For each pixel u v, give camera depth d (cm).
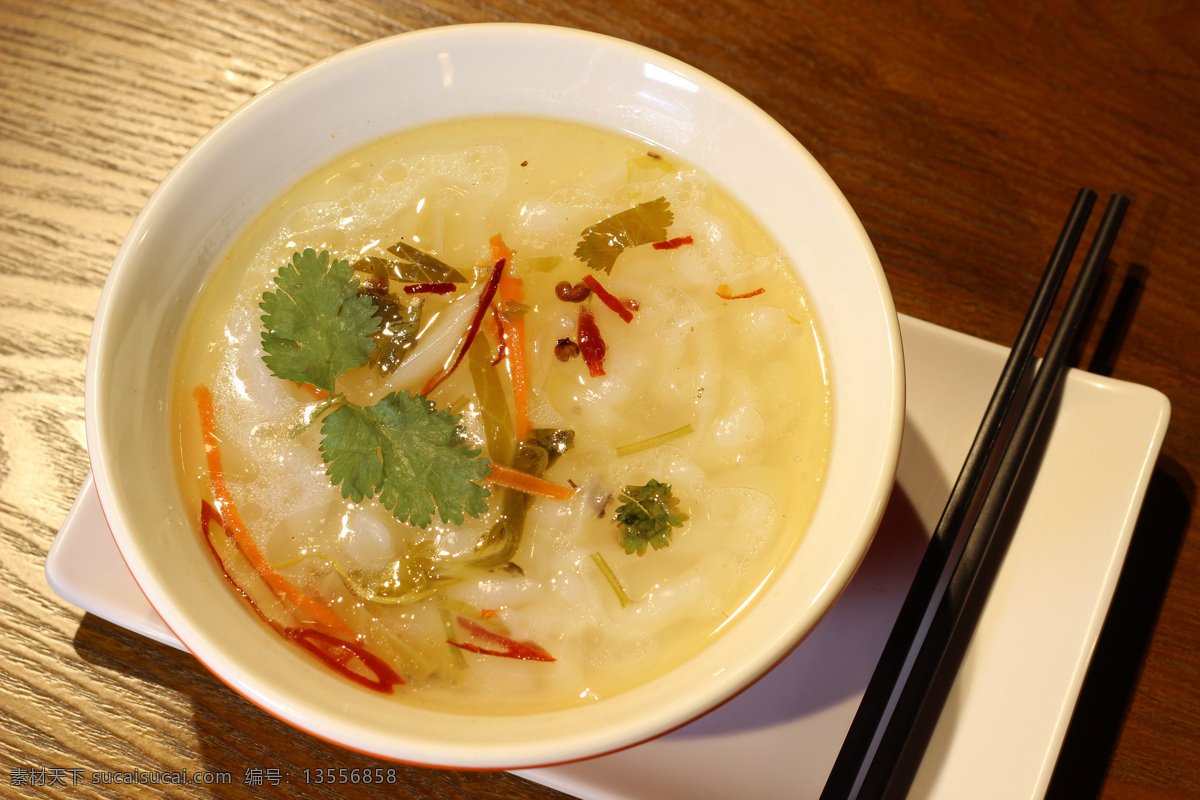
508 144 45
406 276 43
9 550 44
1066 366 46
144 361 40
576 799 42
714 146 43
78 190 49
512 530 41
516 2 53
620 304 44
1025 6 54
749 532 41
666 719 35
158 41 52
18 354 47
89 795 42
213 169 41
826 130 52
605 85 43
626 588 41
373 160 44
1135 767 44
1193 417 48
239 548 40
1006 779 39
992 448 44
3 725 42
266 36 52
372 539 41
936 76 53
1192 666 45
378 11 53
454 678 39
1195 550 46
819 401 42
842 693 42
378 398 42
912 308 49
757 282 43
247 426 42
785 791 41
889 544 44
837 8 54
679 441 42
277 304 40
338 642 39
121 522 37
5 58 52
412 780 42
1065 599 41
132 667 43
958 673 42
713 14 53
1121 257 50
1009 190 51
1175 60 53
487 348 42
